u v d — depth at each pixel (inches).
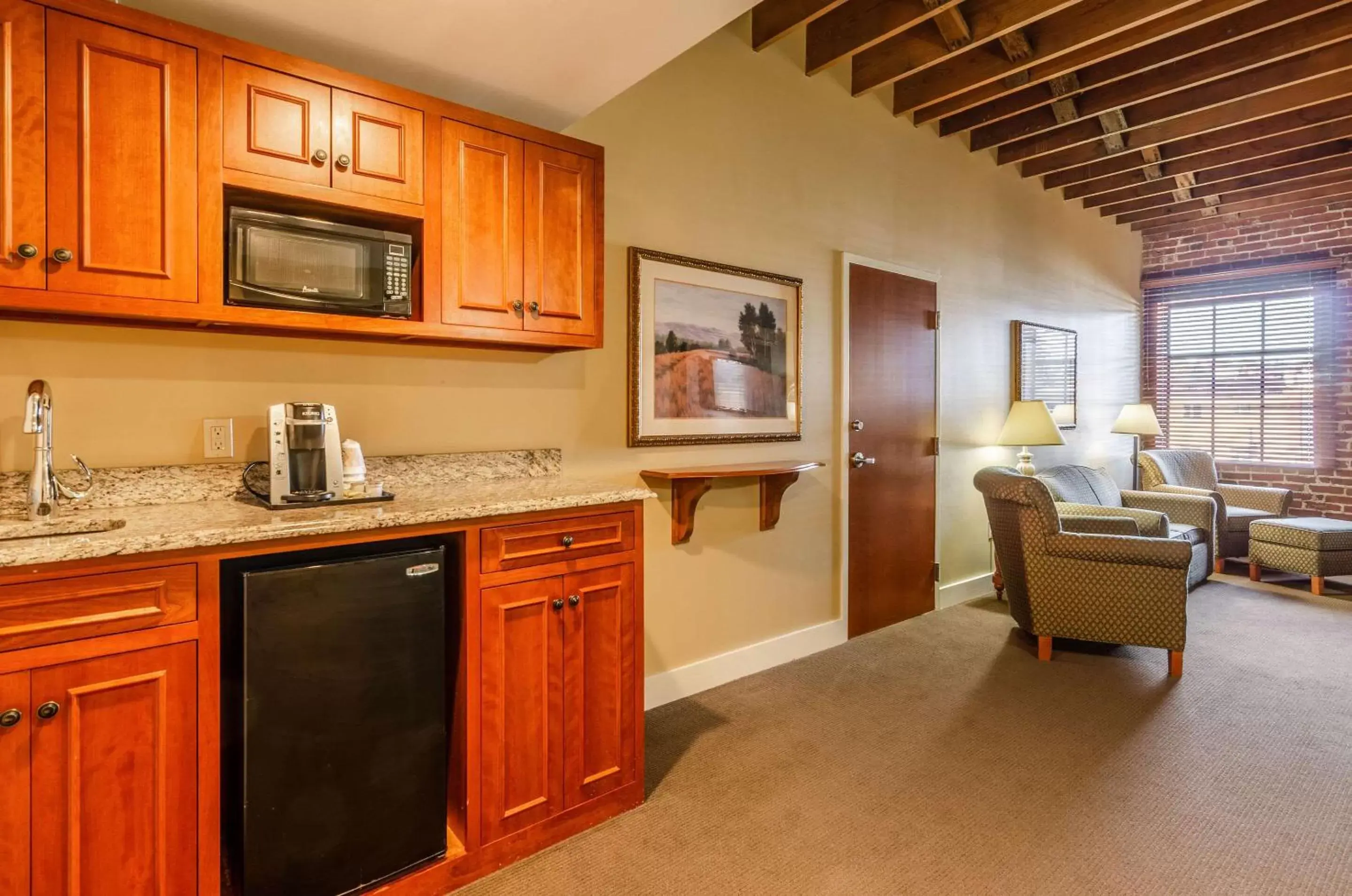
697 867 69.5
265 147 62.8
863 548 143.7
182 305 59.4
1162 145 168.4
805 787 84.4
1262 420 217.9
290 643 58.1
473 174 75.4
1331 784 84.4
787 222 128.0
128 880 51.9
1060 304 201.9
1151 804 80.1
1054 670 123.1
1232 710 105.5
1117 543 120.3
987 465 177.0
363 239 68.8
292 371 76.5
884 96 147.0
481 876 68.6
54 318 61.5
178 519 59.8
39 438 57.9
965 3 116.6
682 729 100.3
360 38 69.0
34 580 47.7
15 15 52.3
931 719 103.0
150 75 57.6
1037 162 182.1
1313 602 166.1
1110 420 226.4
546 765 72.9
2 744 47.1
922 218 156.9
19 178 52.6
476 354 89.7
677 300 110.7
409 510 64.7
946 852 71.4
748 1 64.1
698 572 115.0
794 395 128.9
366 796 62.5
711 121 115.6
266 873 57.8
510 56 73.0
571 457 98.9
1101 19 112.3
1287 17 110.7
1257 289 217.9
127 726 51.6
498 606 69.2
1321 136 157.6
